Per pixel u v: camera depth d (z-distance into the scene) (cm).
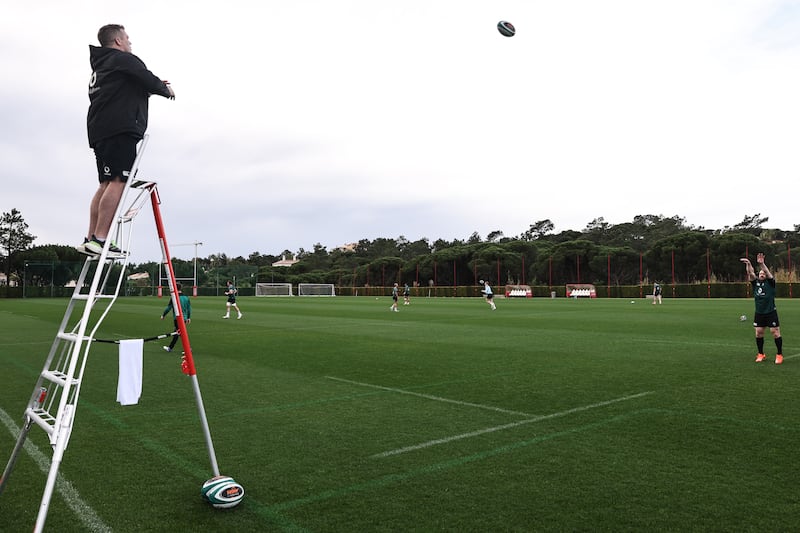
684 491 424
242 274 7888
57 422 303
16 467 497
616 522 371
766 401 737
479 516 382
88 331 1938
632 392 803
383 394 814
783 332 1681
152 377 977
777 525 364
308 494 426
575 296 6141
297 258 14788
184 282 7375
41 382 372
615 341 1473
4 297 6438
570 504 401
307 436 591
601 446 543
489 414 682
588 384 870
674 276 6172
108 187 380
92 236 385
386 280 8700
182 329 416
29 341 1633
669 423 627
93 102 387
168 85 403
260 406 740
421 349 1355
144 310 3334
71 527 372
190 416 686
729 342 1425
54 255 7781
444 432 602
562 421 642
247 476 467
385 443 562
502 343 1462
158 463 505
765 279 1068
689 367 1027
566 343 1440
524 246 7838
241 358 1215
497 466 487
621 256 6662
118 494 430
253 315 2823
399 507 399
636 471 470
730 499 407
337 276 9388
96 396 816
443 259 8019
